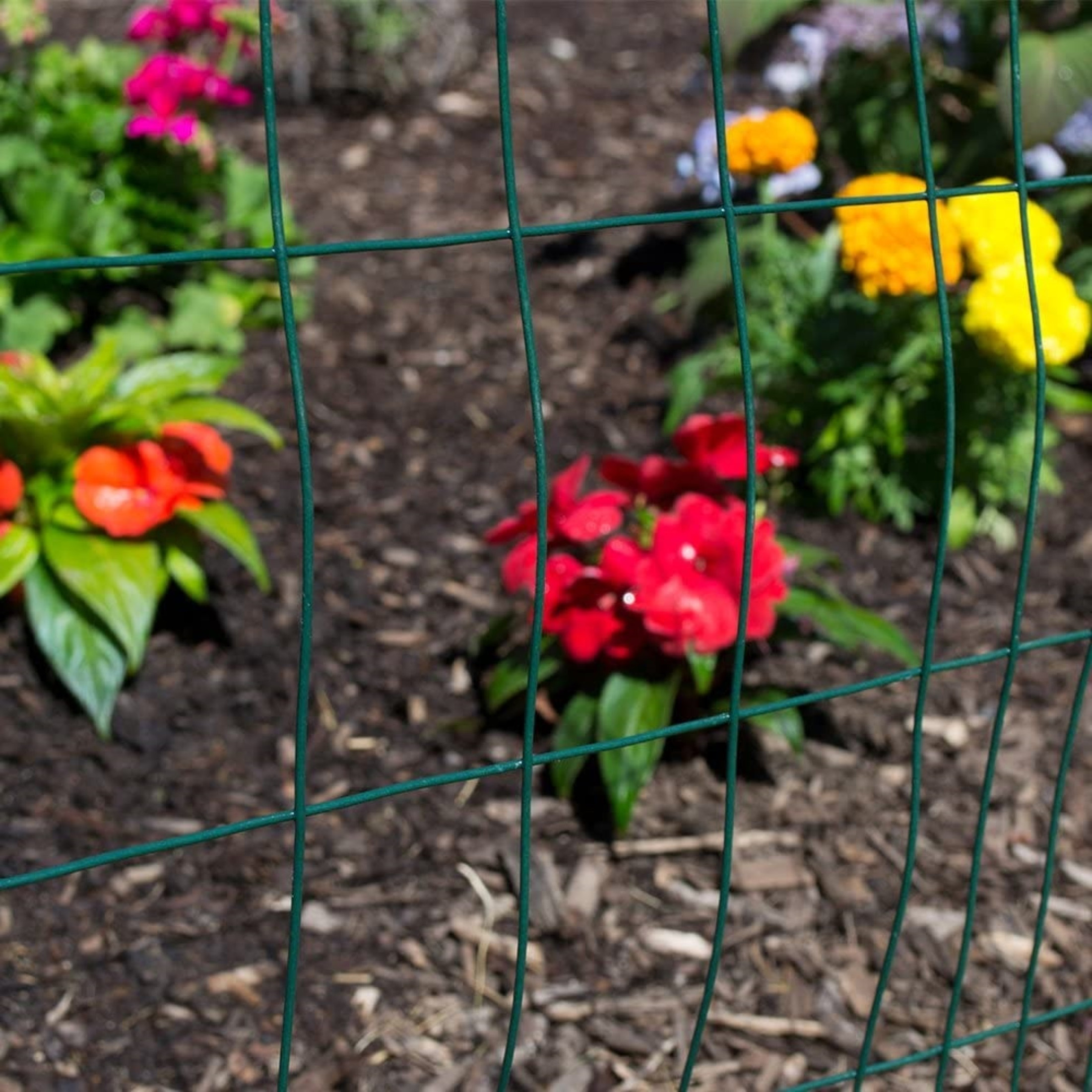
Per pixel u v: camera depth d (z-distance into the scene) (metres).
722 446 2.60
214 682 2.86
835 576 3.32
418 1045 2.19
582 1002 2.28
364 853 2.51
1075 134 3.83
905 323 3.38
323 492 3.49
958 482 3.43
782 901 2.48
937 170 4.23
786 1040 2.25
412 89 5.91
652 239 4.72
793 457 2.68
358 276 4.48
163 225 4.07
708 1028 2.25
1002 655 1.70
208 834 1.28
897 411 3.35
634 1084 2.16
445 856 2.52
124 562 2.73
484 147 5.49
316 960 2.30
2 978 2.20
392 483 3.55
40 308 3.79
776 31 4.62
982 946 2.42
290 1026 1.38
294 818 1.31
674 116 5.77
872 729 2.84
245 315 4.13
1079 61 3.74
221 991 2.23
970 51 4.21
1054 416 3.95
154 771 2.64
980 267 3.02
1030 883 2.54
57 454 2.84
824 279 3.64
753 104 5.88
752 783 2.71
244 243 4.36
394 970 2.30
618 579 2.44
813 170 3.69
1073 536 3.50
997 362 3.27
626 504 2.68
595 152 5.45
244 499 3.42
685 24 6.77
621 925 2.42
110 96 4.31
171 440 2.81
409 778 2.68
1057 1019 2.30
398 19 5.81
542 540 1.38
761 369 3.53
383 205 4.98
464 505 3.48
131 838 2.49
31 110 4.04
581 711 2.63
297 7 5.76
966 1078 2.21
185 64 3.92
